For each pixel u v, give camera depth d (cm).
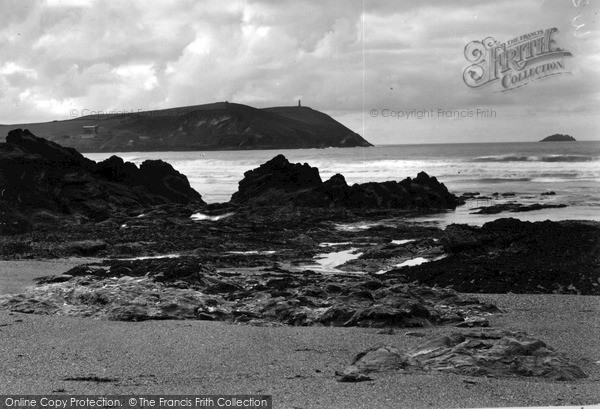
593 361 943
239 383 855
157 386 848
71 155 3162
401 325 1134
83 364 940
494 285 1461
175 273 1470
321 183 3681
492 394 803
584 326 1127
